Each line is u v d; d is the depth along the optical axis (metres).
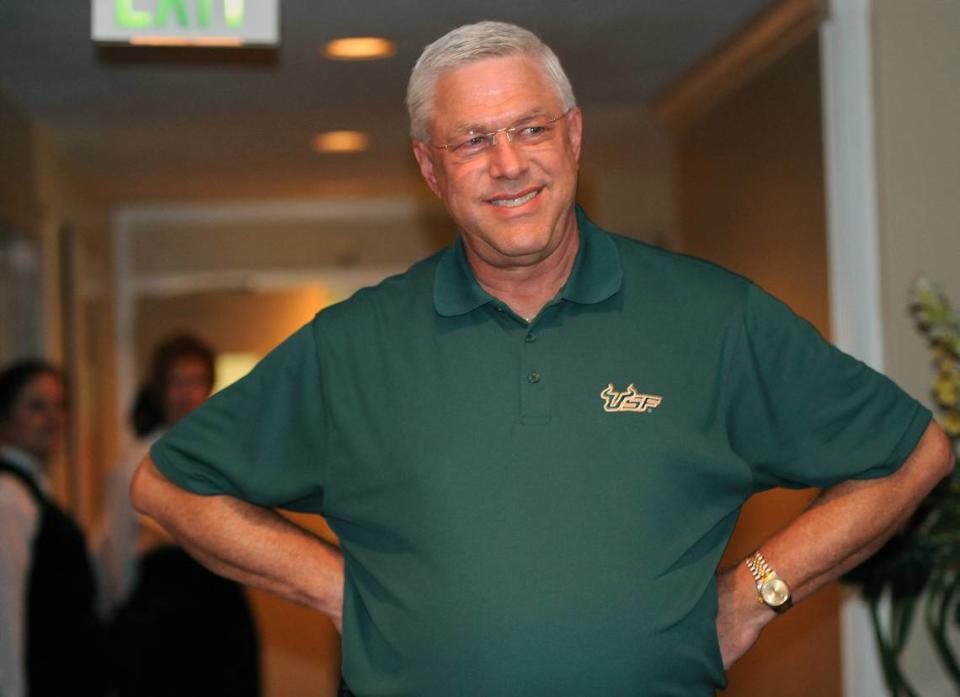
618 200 6.55
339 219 7.36
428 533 1.53
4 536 3.27
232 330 7.16
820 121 3.48
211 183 6.50
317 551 1.68
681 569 1.53
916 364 3.08
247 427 1.69
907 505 1.64
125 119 4.91
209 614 3.93
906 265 3.10
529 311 1.64
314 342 1.68
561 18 3.73
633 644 1.48
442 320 1.62
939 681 3.02
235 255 7.32
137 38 2.60
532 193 1.54
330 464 1.63
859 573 2.69
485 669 1.49
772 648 4.20
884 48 3.11
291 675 6.65
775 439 1.62
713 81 4.42
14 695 3.23
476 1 3.52
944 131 3.11
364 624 1.62
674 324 1.59
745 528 4.47
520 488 1.51
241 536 1.68
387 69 4.24
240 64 4.12
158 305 7.16
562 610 1.48
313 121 5.06
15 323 4.96
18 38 3.73
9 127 4.38
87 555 3.53
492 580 1.49
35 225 4.86
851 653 3.20
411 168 6.23
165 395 4.20
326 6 3.51
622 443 1.52
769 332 1.60
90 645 3.48
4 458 3.46
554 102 1.57
